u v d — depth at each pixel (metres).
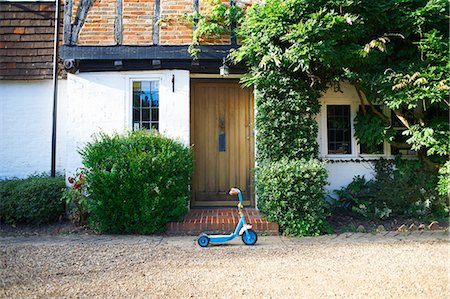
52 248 4.61
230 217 5.87
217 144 6.90
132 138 5.79
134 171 5.36
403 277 3.43
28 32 7.58
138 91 6.52
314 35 5.45
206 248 4.64
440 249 4.54
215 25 6.21
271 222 5.46
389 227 5.90
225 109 6.93
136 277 3.45
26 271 3.64
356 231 5.70
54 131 7.07
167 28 6.37
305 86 6.21
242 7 6.48
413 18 5.74
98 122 6.38
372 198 6.59
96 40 6.33
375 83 5.88
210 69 6.47
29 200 5.91
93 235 5.50
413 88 5.71
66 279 3.40
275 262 3.97
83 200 5.61
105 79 6.42
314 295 2.99
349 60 5.99
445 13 5.84
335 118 7.23
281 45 5.99
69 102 6.36
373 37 6.13
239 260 4.05
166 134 6.33
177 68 6.41
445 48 5.64
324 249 4.57
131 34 6.35
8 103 7.49
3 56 7.43
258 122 6.13
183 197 5.65
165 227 5.55
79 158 6.32
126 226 5.47
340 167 7.07
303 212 5.48
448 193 6.07
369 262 3.95
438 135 5.96
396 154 7.13
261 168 5.85
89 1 6.37
